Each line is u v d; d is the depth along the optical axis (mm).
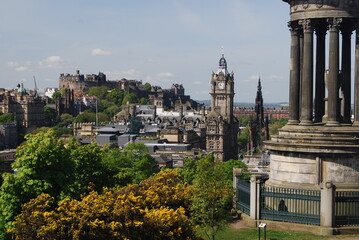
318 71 71188
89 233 49906
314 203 61500
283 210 63438
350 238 58125
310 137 65312
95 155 92562
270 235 60062
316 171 64625
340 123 67000
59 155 75250
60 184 73250
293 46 69062
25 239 50281
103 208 52281
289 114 69938
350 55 69812
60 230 49844
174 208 67500
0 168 122250
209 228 63594
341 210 60969
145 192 67312
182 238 56281
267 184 68438
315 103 71562
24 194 70062
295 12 67938
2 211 68625
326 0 65688
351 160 64188
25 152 73125
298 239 58219
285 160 66625
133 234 52250
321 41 71062
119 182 97688
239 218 68375
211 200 63281
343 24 68375
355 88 66938
